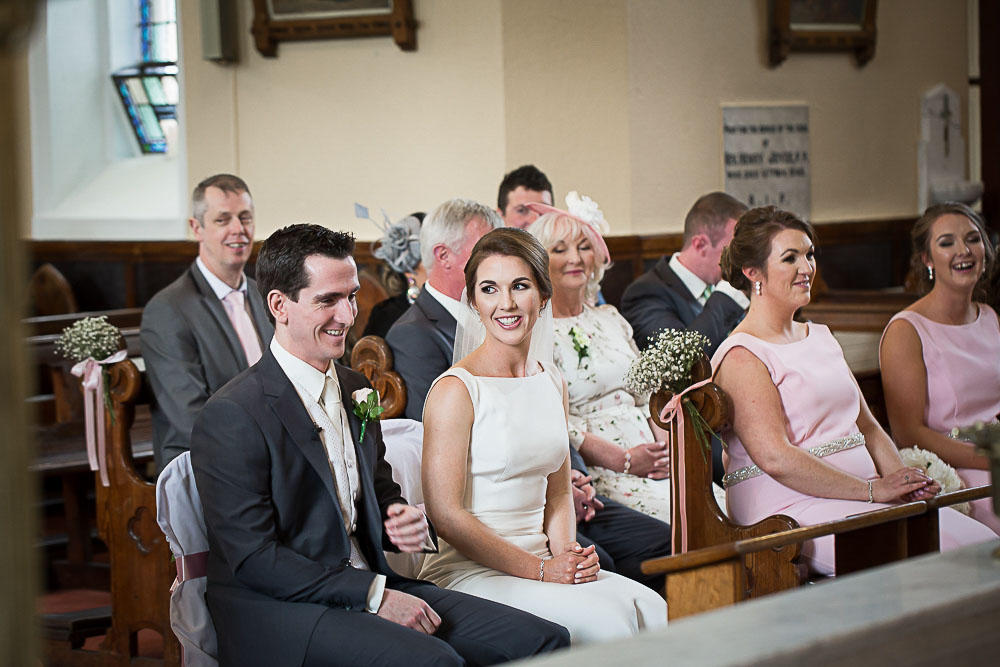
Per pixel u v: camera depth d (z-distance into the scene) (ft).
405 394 11.63
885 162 30.60
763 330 11.12
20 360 3.43
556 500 10.73
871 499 10.50
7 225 3.37
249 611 8.63
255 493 8.71
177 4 26.61
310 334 9.07
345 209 25.58
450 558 10.12
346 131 25.36
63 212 28.76
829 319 18.93
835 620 4.89
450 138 24.45
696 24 26.21
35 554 3.53
